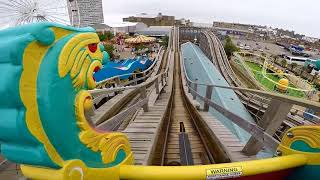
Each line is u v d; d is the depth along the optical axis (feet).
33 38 3.79
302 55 366.43
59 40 4.41
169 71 97.40
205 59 111.55
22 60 3.67
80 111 4.79
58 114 4.23
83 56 4.91
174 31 248.32
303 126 7.14
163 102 36.17
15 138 3.92
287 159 6.86
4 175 11.23
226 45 238.27
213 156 16.72
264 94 11.12
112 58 158.10
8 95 3.58
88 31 5.24
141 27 378.53
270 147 9.40
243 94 70.03
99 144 5.64
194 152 18.57
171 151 19.15
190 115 32.65
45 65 4.04
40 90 3.92
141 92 25.76
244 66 164.86
